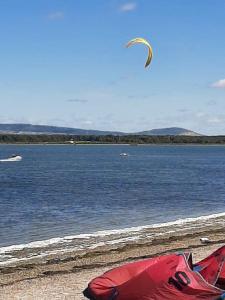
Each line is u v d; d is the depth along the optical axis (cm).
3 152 17650
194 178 6512
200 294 947
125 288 985
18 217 2914
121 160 12288
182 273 982
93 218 2892
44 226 2580
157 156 15338
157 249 1800
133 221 2780
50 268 1551
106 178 6384
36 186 5122
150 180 6084
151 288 970
